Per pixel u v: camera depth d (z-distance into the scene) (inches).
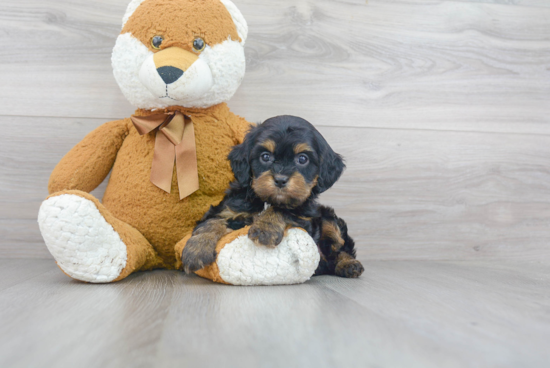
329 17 98.1
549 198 104.3
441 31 102.0
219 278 63.9
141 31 72.5
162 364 33.0
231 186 74.4
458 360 35.3
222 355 35.1
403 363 34.4
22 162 90.2
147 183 73.9
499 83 104.0
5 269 77.3
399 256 101.0
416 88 101.4
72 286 61.9
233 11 78.9
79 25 91.4
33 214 90.7
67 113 91.4
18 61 89.8
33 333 39.9
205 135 76.6
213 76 74.2
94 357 34.2
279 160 67.0
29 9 89.9
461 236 102.8
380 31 99.9
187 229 75.5
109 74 92.5
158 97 72.8
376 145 100.1
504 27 104.0
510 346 39.0
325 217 81.5
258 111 96.3
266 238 63.0
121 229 66.9
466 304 55.2
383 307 52.1
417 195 101.5
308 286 64.9
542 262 101.0
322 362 34.2
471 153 103.3
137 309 48.8
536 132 104.8
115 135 79.0
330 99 98.6
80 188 75.3
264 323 44.0
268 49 96.2
